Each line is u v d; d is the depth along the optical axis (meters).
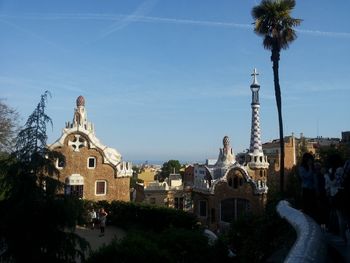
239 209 48.19
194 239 20.08
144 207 37.94
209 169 52.19
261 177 53.38
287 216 11.43
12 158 17.52
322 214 12.27
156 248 16.36
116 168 47.28
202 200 50.47
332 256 8.20
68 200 17.58
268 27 31.84
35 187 17.08
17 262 15.94
